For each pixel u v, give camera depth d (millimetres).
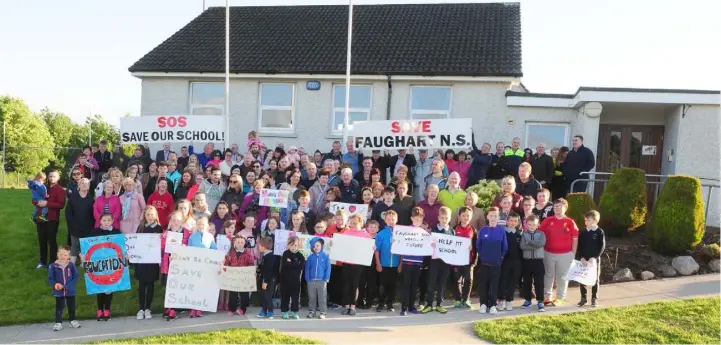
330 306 9328
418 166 12656
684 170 14367
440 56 17594
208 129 13859
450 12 20641
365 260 8766
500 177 12852
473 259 9117
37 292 9672
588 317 8148
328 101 17828
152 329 8070
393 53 18016
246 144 18234
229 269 8719
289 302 8930
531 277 8945
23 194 18188
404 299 8805
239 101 18219
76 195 10297
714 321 7820
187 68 17938
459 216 9195
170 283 8641
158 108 18500
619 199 11523
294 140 18000
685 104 14234
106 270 8570
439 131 12344
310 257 8742
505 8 20641
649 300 8930
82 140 73125
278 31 20141
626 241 11617
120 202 10109
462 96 16953
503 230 8844
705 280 10023
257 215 9992
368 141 12695
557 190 13094
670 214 10805
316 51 18531
